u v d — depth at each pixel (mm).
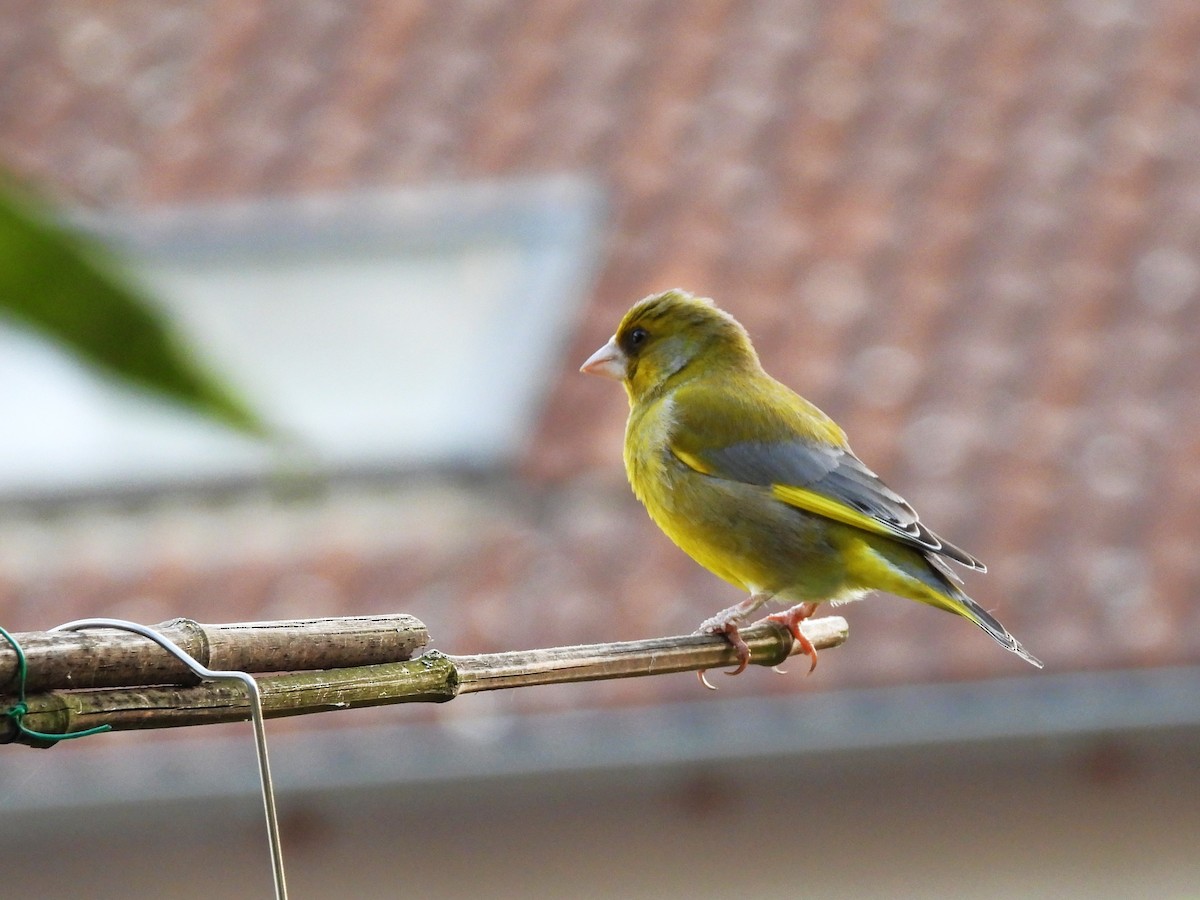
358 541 13047
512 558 12648
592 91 16641
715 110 16234
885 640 11852
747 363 8781
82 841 11992
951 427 13133
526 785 11906
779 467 8133
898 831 12023
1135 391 13375
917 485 12703
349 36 17547
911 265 14562
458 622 12125
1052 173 15352
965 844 12008
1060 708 11602
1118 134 15680
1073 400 13336
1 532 13391
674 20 17266
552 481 13172
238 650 4121
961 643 11750
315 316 14750
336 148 16359
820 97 16281
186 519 13438
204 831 11984
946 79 16406
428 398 13883
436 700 4621
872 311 14148
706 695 11664
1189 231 14672
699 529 8250
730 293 14344
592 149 16031
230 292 14891
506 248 15391
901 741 11586
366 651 4430
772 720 11586
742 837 12039
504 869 12031
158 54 17391
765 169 15562
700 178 15523
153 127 16562
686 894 11953
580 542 12672
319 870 11969
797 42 16906
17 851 12008
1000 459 12891
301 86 17000
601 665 5398
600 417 13555
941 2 17312
